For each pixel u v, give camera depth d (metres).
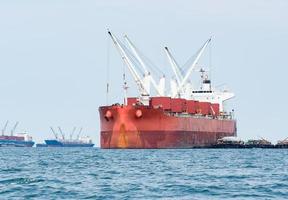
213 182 148.38
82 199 116.44
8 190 129.88
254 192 127.25
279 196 120.81
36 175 172.50
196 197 119.25
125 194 123.19
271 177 164.25
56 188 133.62
